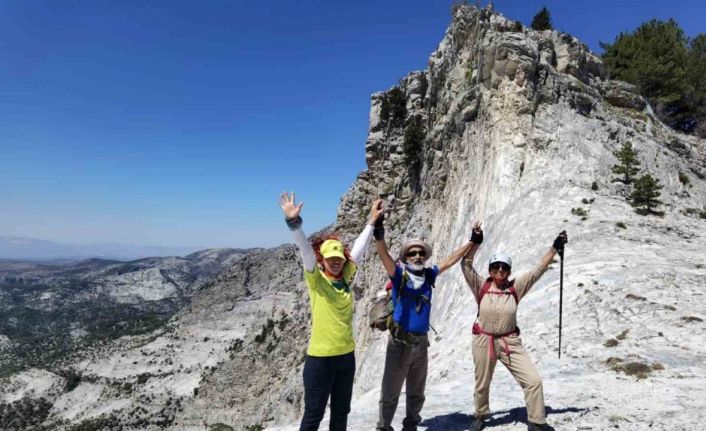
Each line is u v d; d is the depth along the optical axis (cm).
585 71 5172
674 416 895
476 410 890
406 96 7888
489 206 4081
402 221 6744
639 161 4234
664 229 3111
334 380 751
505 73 4541
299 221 701
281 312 12525
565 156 4047
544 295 2131
